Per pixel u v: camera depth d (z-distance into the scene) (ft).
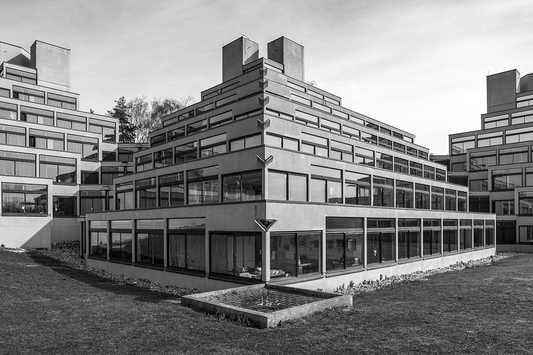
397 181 110.73
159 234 93.40
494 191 187.73
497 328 45.44
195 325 44.98
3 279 77.92
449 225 128.16
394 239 101.19
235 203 73.15
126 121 247.29
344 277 82.53
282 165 73.26
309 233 76.13
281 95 118.93
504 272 100.53
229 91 125.29
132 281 94.94
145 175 108.37
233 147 91.30
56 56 194.90
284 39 145.07
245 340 39.65
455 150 223.71
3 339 40.19
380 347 38.01
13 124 156.25
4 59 191.93
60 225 156.04
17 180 141.38
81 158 174.91
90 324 46.11
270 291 61.41
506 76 228.22
